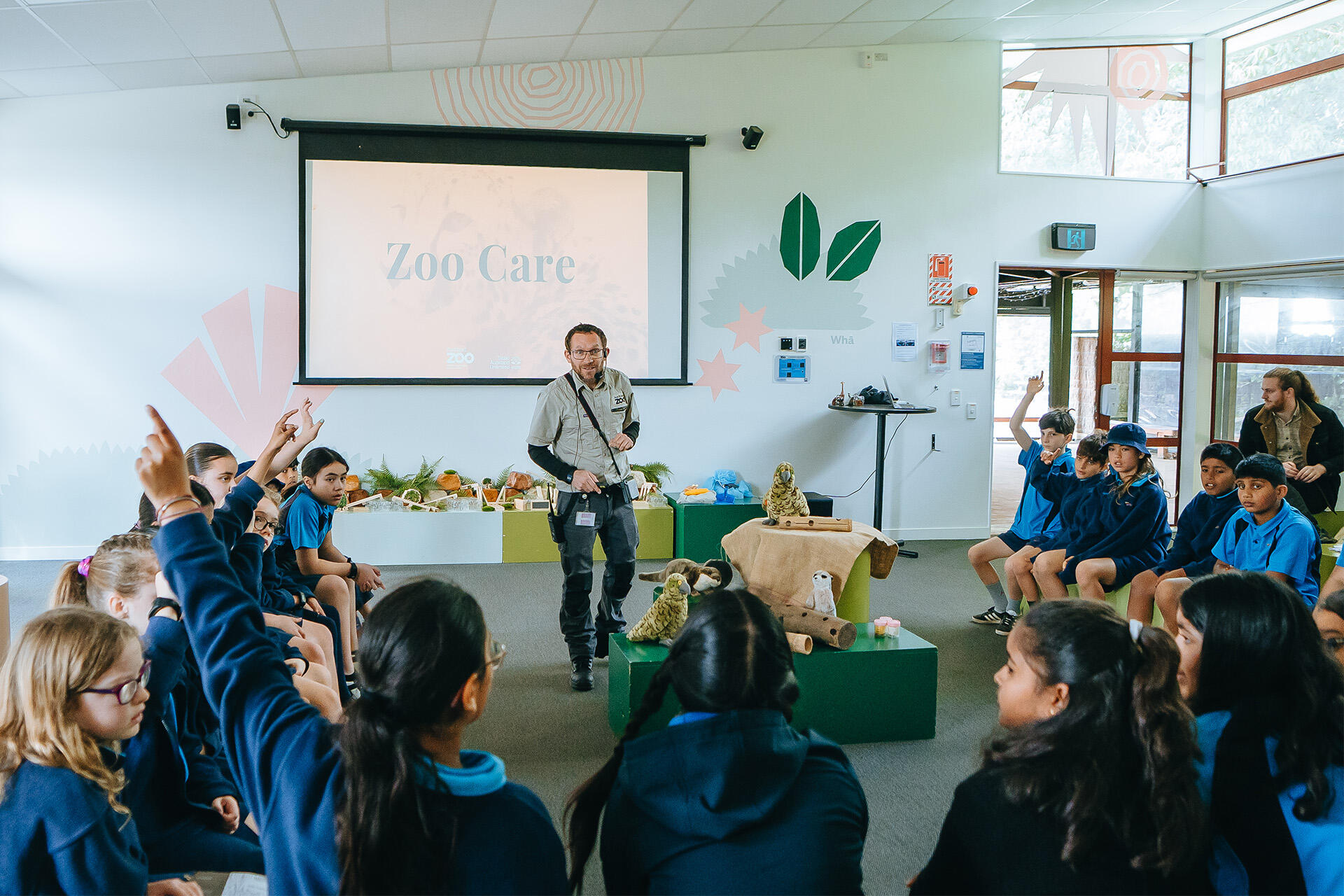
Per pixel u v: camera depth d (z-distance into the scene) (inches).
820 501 262.1
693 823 48.6
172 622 72.3
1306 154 272.2
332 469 143.3
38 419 243.4
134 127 241.3
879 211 277.9
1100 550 166.7
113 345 244.5
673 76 263.9
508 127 256.1
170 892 70.7
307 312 248.8
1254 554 137.1
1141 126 295.0
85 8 185.3
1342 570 134.1
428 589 44.1
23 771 56.4
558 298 261.0
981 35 272.1
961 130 281.0
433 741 42.9
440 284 254.8
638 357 266.7
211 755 82.4
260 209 247.9
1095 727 46.8
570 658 168.1
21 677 56.4
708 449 274.1
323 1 194.4
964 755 127.3
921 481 287.4
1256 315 291.9
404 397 256.7
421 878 38.4
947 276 282.5
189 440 248.8
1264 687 59.0
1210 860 56.7
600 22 226.2
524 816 42.4
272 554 129.4
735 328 272.5
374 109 249.9
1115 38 286.0
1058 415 186.9
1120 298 306.8
